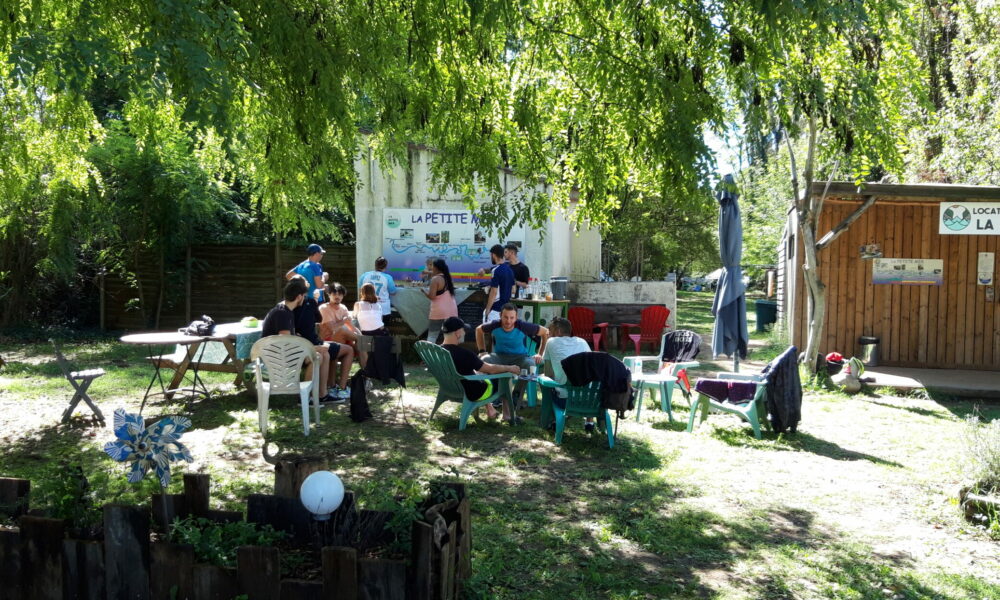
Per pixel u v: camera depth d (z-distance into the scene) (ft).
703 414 25.00
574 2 17.97
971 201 32.71
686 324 69.77
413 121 18.47
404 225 42.01
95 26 12.84
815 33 16.01
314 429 23.36
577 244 57.57
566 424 24.75
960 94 48.73
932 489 18.17
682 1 16.22
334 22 17.12
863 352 37.55
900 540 14.92
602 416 22.21
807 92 16.43
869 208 36.42
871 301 37.68
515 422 24.61
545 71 18.81
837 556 13.93
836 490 18.07
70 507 10.15
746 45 16.10
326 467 11.73
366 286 31.55
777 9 14.34
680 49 16.96
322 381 25.86
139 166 47.85
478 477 18.70
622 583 12.48
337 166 18.61
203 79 12.21
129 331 53.26
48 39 12.36
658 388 28.48
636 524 15.44
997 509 15.64
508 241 41.83
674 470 19.61
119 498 15.24
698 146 15.58
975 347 36.81
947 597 12.24
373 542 10.19
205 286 53.78
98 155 45.93
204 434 22.56
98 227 48.52
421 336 38.75
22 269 51.31
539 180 20.39
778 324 52.34
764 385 23.90
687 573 13.07
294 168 18.95
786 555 13.94
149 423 23.50
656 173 17.31
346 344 29.07
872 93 17.21
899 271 37.45
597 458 20.67
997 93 42.93
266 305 53.16
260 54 15.94
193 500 10.76
